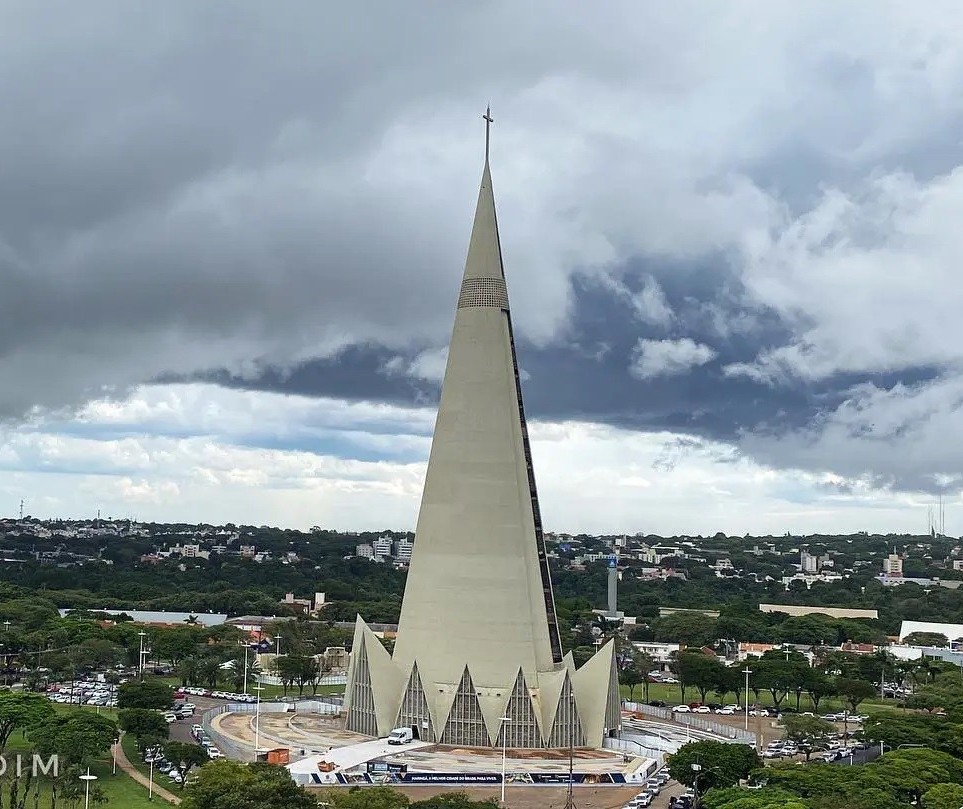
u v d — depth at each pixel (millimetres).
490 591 185250
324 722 198750
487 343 195250
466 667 179375
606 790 153125
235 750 166125
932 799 134250
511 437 192125
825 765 147500
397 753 169750
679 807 141875
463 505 189500
